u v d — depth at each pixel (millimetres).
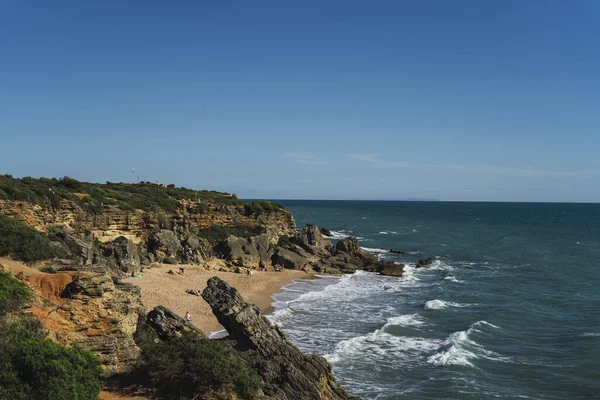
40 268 21031
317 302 47844
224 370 16469
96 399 13883
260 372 18734
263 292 52156
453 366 29938
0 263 19734
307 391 18562
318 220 185250
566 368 29922
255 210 86438
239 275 60688
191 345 17453
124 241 54125
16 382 12516
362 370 29469
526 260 80938
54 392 12516
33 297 17453
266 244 72000
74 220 52250
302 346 33469
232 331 20594
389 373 29109
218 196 97625
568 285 58438
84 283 18500
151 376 16703
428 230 144125
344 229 145125
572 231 142625
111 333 18375
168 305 41000
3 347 13344
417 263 78188
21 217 41625
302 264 69188
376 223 173500
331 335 36344
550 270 69938
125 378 16984
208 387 16172
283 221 91000
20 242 22734
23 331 14562
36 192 47969
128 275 49469
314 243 81562
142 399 15688
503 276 65312
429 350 33281
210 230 73938
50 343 14156
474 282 60875
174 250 63125
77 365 13867
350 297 50812
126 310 19484
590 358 31500
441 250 95750
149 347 17953
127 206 62219
